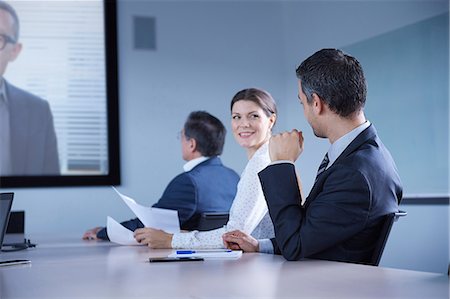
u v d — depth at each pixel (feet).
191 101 16.78
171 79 16.65
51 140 15.79
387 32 14.47
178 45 16.76
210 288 4.13
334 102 5.72
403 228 14.08
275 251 6.48
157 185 16.33
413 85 13.85
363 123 5.85
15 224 10.17
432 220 13.47
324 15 16.30
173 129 16.55
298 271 4.84
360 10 15.20
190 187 8.98
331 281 4.31
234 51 17.22
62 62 15.98
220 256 5.95
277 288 4.07
